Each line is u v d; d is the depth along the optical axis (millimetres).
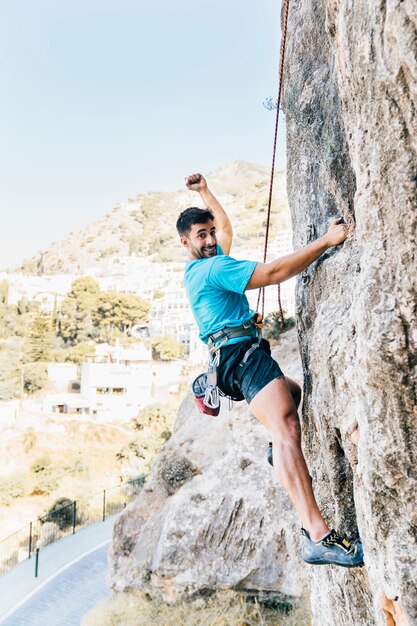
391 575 2172
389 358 2053
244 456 10477
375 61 2016
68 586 14594
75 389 70062
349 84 2445
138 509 11383
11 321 94625
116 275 155250
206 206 3902
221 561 9477
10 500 35062
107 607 10453
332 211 3352
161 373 73062
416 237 1958
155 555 10133
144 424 56594
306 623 8617
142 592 10359
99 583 14734
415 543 2088
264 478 9938
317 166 3564
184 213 3121
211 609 9469
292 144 4051
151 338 95312
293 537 9172
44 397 66312
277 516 9453
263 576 9164
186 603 9742
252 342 2904
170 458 11570
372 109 2092
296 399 3068
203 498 10141
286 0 3498
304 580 8883
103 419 59344
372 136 2117
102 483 40000
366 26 2049
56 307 102500
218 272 2852
